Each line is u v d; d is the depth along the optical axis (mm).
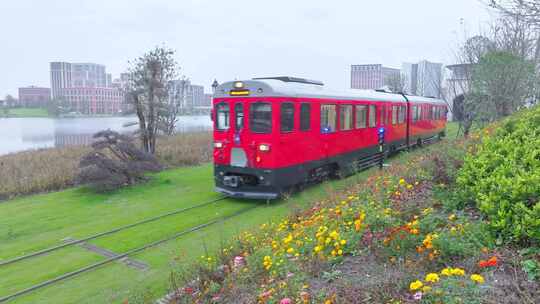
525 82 12852
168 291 5016
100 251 6777
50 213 9180
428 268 3641
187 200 10141
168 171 14852
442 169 5961
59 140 28250
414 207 5086
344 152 12055
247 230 7055
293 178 9727
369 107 13656
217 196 10516
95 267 6113
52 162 14258
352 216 5129
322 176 11305
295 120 9680
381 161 11539
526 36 13219
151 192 11234
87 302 5047
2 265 6246
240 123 9594
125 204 9891
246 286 4340
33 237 7535
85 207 9688
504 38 13906
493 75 12961
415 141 19031
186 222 8227
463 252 3666
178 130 28922
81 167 11773
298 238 5176
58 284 5582
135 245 7000
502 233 3834
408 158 10789
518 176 4008
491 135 7055
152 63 16609
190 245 6863
